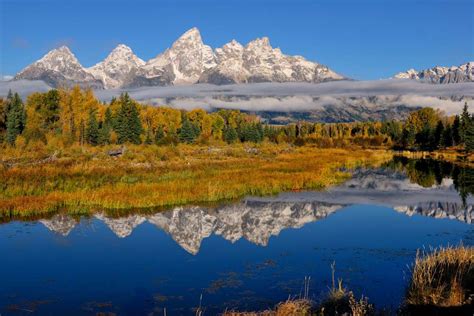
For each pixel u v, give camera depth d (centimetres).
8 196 2581
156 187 2925
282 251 1741
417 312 1048
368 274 1438
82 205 2538
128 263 1582
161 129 9225
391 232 2066
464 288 1081
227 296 1265
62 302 1229
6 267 1535
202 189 2914
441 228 2155
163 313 1152
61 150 5053
